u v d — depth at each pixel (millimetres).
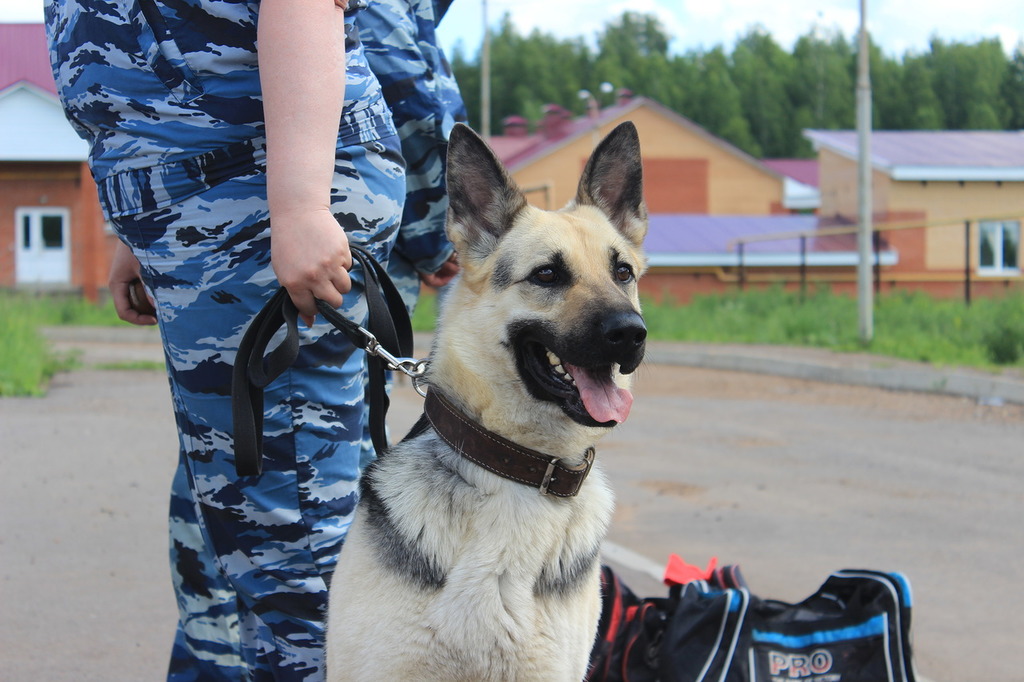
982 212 32375
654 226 35750
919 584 5227
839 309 23203
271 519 2957
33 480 7266
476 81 90250
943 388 13344
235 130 2770
